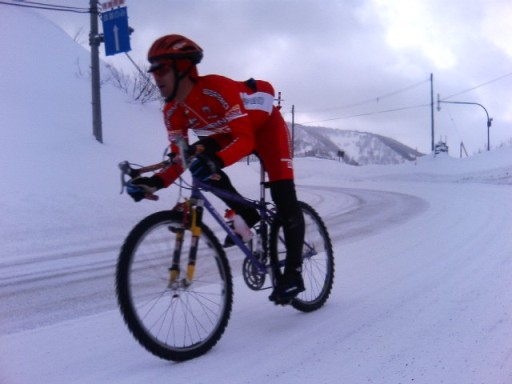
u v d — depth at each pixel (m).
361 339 3.20
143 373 2.78
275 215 3.63
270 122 3.49
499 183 23.67
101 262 6.13
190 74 3.09
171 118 3.29
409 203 13.41
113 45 12.73
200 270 3.18
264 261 3.52
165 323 3.11
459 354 2.92
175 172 3.12
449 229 7.68
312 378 2.66
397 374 2.69
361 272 5.04
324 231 4.07
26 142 11.69
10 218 8.08
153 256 2.91
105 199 9.96
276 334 3.35
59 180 10.15
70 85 17.97
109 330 3.57
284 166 3.49
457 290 4.20
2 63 17.30
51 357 3.08
